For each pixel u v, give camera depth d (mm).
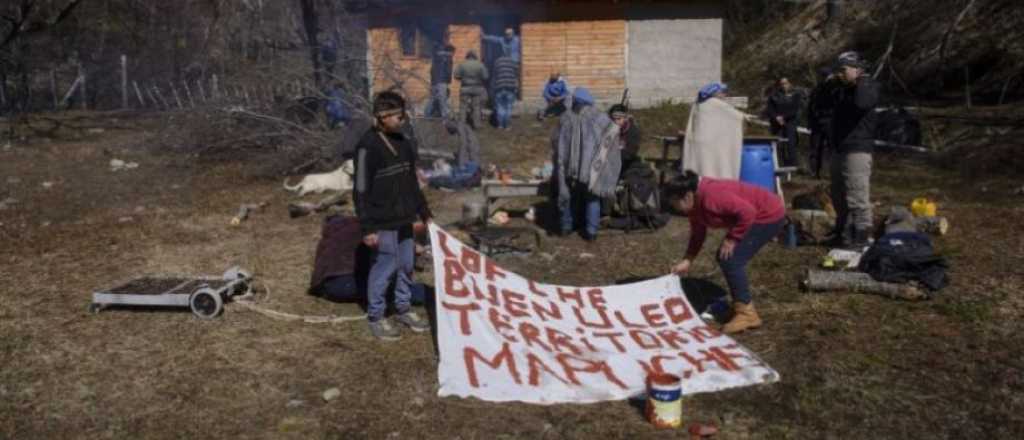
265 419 4551
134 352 5535
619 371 5000
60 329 6000
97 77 27656
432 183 11516
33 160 15383
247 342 5691
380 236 5582
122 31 27359
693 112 9273
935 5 21688
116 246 8594
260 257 8023
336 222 6859
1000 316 5914
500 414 4543
